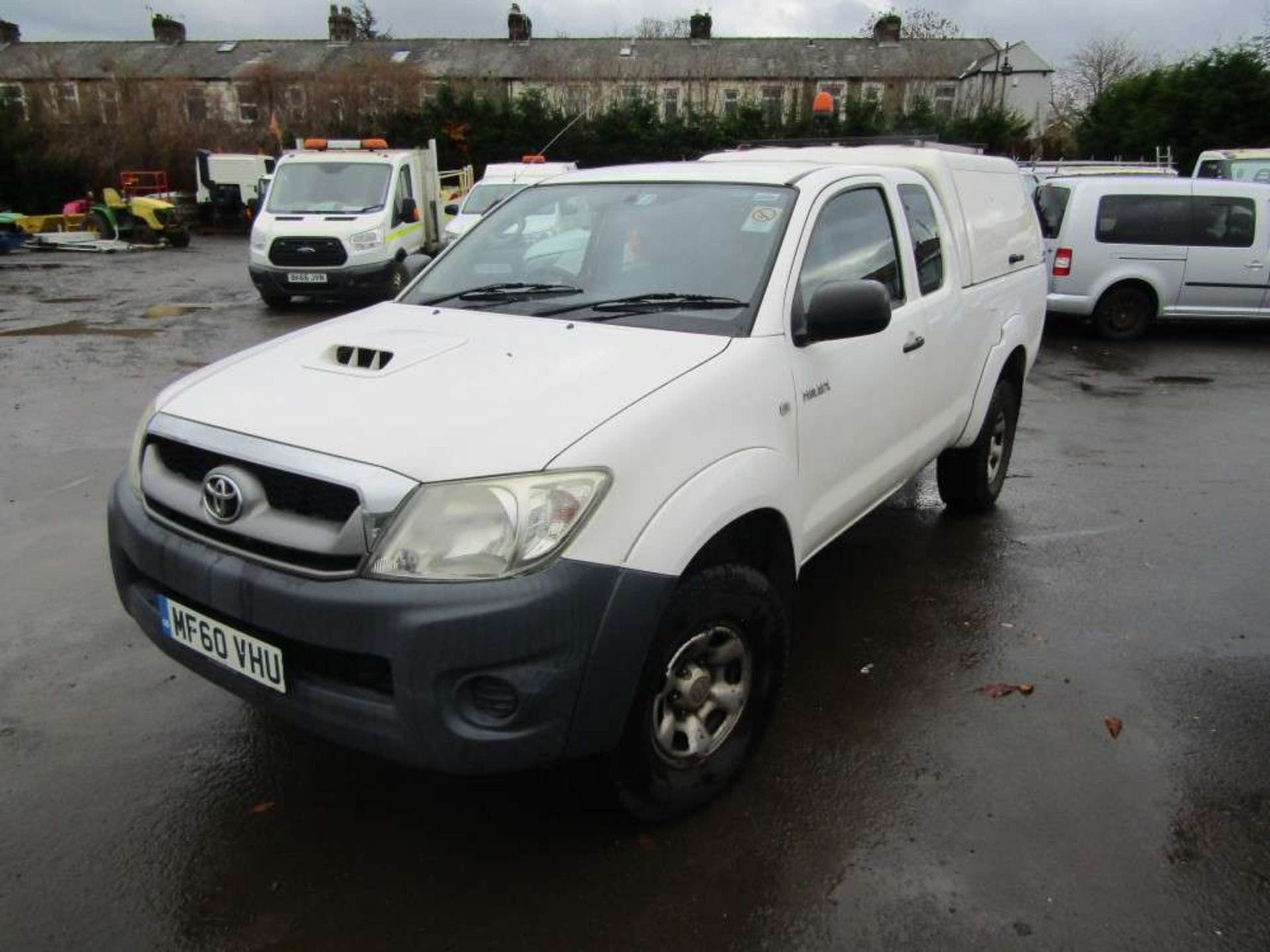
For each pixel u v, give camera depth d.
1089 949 2.28
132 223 26.30
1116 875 2.53
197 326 12.24
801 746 3.09
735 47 44.72
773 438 2.79
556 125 34.66
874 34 45.16
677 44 45.47
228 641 2.39
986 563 4.65
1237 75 27.09
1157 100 28.83
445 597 2.08
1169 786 2.91
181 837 2.64
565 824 2.70
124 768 2.94
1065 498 5.71
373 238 13.40
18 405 7.70
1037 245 5.46
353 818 2.72
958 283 4.31
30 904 2.39
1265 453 6.79
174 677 3.47
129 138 34.72
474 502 2.13
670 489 2.36
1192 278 11.23
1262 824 2.74
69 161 33.06
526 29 46.09
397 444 2.22
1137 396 8.67
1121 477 6.15
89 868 2.52
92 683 3.43
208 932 2.31
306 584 2.18
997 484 5.37
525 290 3.32
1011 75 40.88
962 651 3.76
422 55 45.38
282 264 13.27
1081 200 11.27
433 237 16.81
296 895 2.43
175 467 2.56
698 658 2.64
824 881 2.49
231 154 35.03
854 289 2.84
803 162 4.07
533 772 2.94
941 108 41.25
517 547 2.12
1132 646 3.82
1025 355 5.20
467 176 24.00
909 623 3.99
